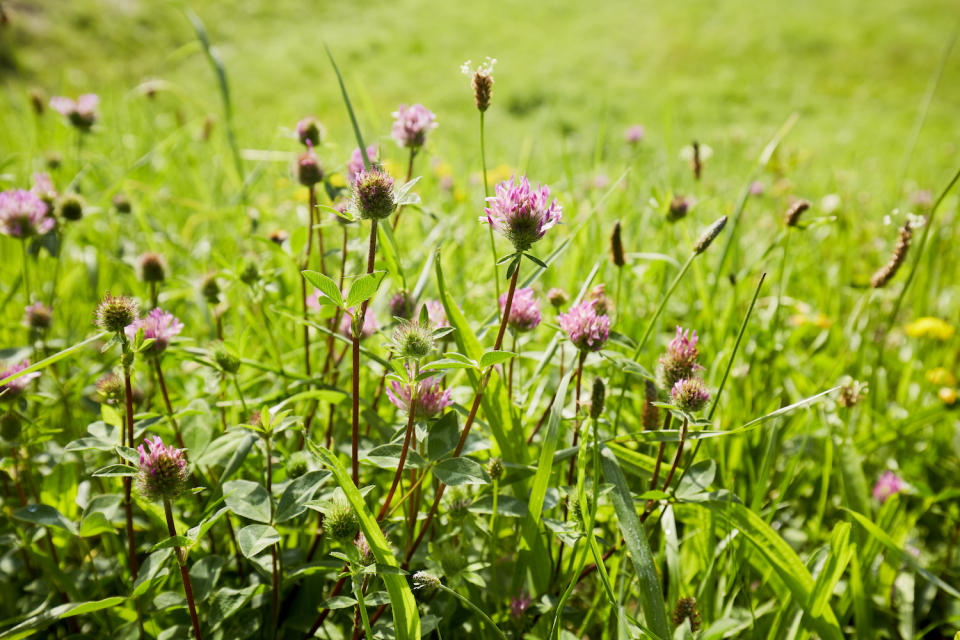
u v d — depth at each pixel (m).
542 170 1.57
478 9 7.69
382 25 7.03
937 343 0.90
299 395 0.56
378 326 0.65
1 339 0.78
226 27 6.30
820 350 0.85
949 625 0.64
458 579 0.52
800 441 0.71
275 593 0.53
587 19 7.58
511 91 5.17
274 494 0.53
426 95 5.05
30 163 0.87
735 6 7.67
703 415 0.64
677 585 0.55
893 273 0.68
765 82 5.73
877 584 0.63
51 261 0.90
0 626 0.56
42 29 4.88
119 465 0.48
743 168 1.71
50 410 0.69
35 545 0.57
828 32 6.81
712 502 0.54
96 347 0.76
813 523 0.69
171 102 2.88
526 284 0.62
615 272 0.83
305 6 7.14
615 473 0.53
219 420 0.65
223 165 1.13
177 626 0.54
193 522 0.57
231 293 0.80
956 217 1.13
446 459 0.51
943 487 0.75
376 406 0.67
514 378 0.71
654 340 0.71
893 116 4.89
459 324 0.56
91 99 0.91
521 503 0.53
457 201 1.10
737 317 0.80
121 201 0.90
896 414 0.79
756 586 0.63
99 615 0.56
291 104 4.49
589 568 0.57
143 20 5.72
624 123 4.51
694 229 0.91
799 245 1.02
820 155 3.08
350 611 0.56
